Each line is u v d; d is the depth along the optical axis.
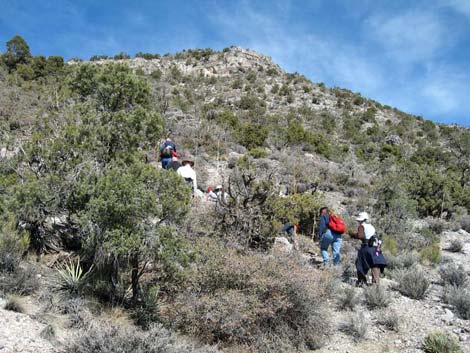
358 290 8.35
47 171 7.19
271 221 9.49
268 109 60.81
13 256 6.09
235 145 24.78
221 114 32.72
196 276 6.17
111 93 8.85
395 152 39.84
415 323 6.92
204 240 7.04
